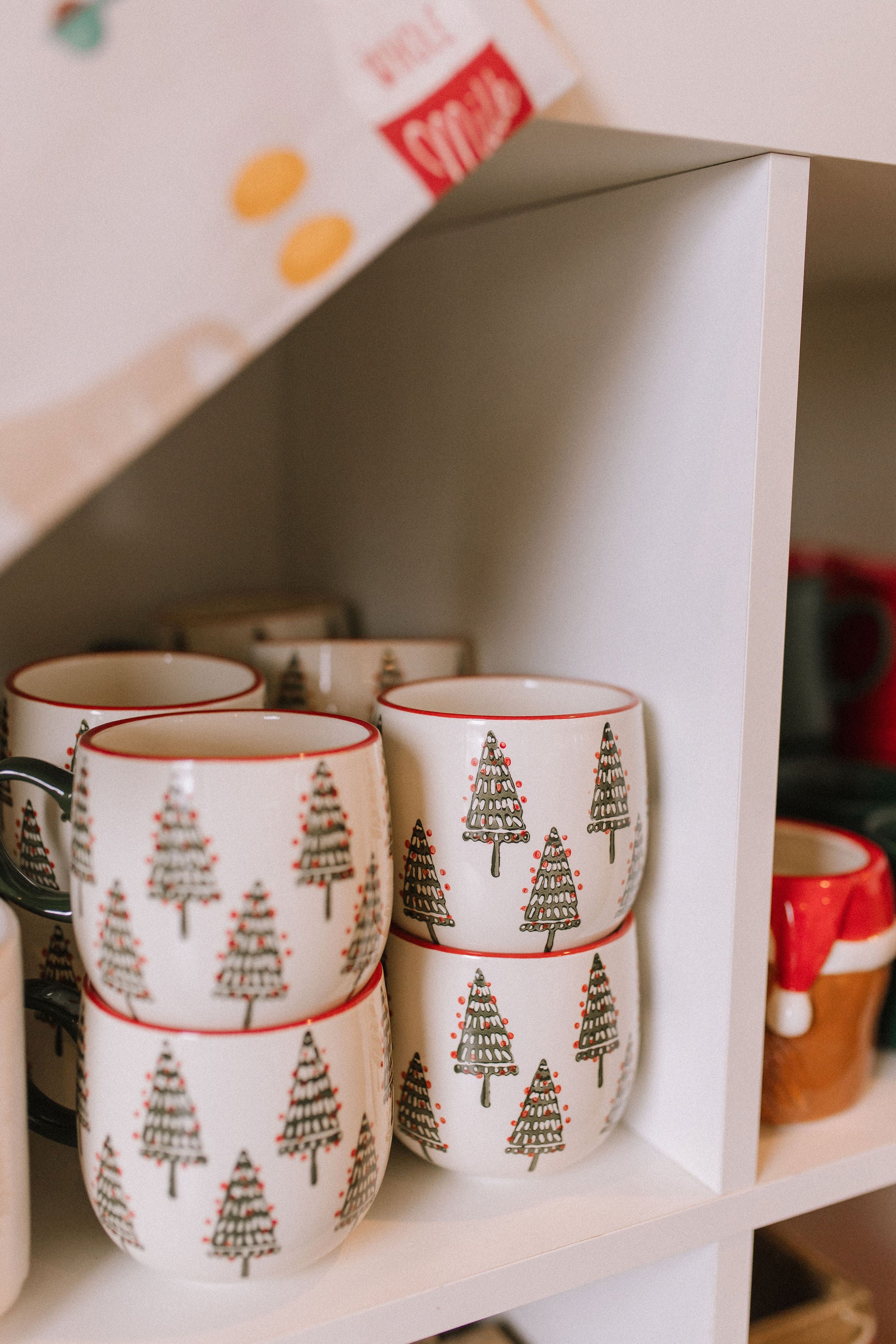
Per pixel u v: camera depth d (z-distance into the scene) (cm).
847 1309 60
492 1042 39
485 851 38
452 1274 37
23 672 44
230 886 31
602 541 46
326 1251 35
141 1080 33
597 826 39
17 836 39
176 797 31
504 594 53
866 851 51
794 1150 46
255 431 74
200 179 24
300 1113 33
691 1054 43
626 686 45
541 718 38
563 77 29
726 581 39
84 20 23
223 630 58
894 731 66
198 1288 36
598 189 43
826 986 46
